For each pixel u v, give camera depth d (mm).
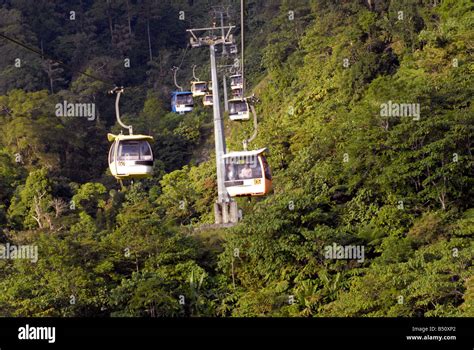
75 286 43312
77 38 125000
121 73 119750
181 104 87062
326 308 39875
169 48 134250
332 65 76312
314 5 96562
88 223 58875
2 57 114312
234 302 43938
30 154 85312
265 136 67875
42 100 92688
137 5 136250
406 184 47938
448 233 41969
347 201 50875
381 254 43531
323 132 59031
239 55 120688
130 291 42281
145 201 61938
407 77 57469
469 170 47656
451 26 62562
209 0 144500
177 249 46844
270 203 51125
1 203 72438
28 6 125188
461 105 49656
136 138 38594
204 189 68250
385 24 72062
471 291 34125
